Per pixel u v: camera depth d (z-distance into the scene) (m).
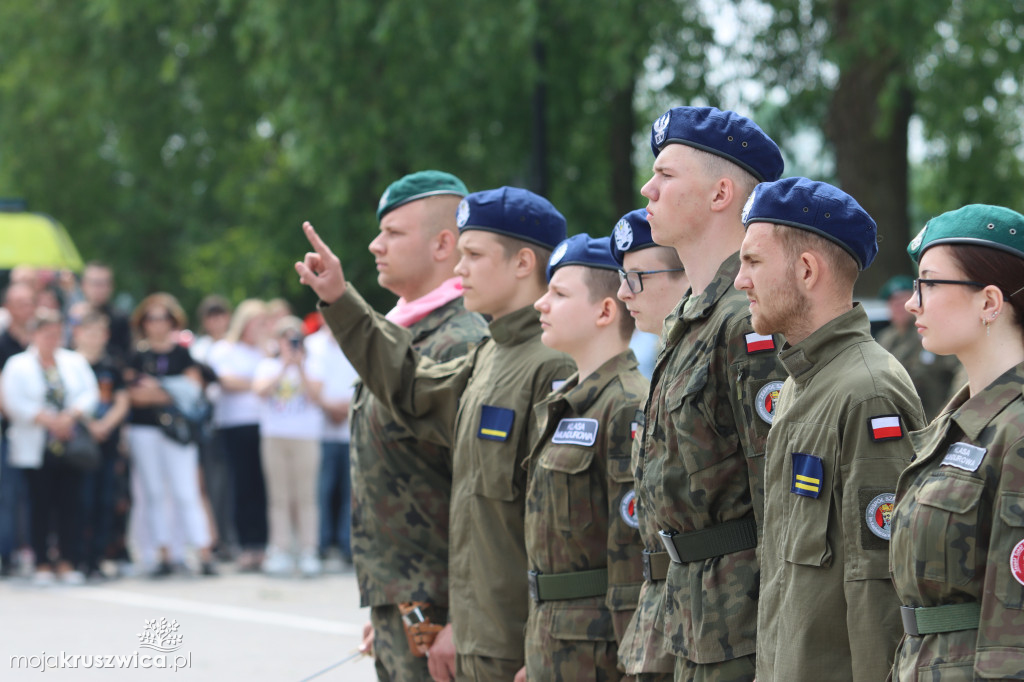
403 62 31.20
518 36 27.61
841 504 5.89
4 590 20.00
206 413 22.06
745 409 6.55
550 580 8.03
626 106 31.59
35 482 20.59
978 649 5.05
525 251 8.95
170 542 21.66
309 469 21.56
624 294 7.80
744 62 30.08
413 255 9.97
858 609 5.75
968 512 5.15
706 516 6.70
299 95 31.12
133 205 51.25
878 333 22.42
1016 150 31.88
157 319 21.78
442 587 9.43
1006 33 26.84
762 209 6.23
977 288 5.27
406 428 9.38
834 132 27.77
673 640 6.82
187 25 37.03
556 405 8.20
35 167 49.25
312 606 18.44
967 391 5.47
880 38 25.80
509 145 32.06
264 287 39.84
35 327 20.81
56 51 41.47
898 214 27.25
